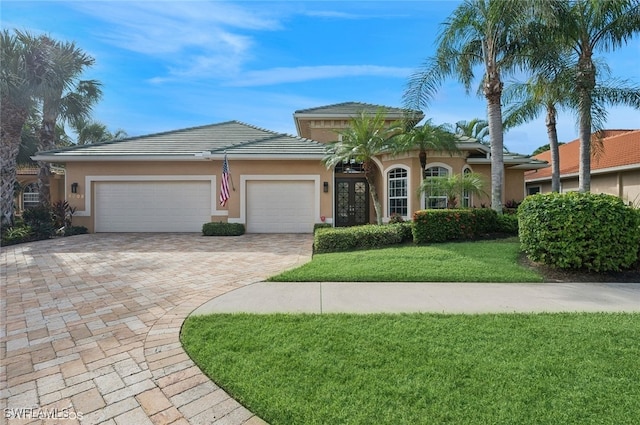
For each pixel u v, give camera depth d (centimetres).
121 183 1596
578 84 1235
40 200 1830
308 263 827
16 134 1479
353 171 1769
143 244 1238
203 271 796
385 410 269
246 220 1591
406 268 741
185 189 1606
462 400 280
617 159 1859
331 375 320
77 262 904
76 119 1784
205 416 273
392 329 429
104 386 317
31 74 1430
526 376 314
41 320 482
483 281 676
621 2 1202
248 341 396
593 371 322
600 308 518
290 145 1656
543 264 773
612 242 699
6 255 1010
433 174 1535
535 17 1102
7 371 345
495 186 1243
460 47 1306
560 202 736
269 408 275
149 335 428
